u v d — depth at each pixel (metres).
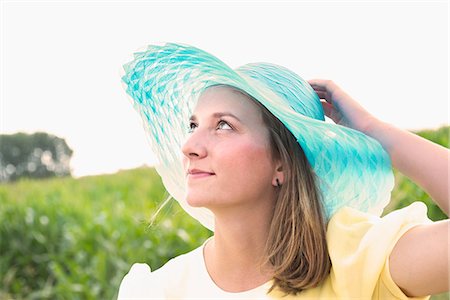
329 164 2.02
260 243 1.99
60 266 7.51
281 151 1.96
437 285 1.75
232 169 1.88
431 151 1.91
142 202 8.68
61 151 24.55
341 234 1.91
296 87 2.09
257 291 1.97
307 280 1.91
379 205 2.06
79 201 8.91
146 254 6.52
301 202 1.96
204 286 2.06
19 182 11.28
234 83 1.90
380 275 1.81
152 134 2.34
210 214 2.35
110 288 6.46
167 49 2.14
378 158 1.97
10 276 7.69
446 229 1.73
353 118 2.11
